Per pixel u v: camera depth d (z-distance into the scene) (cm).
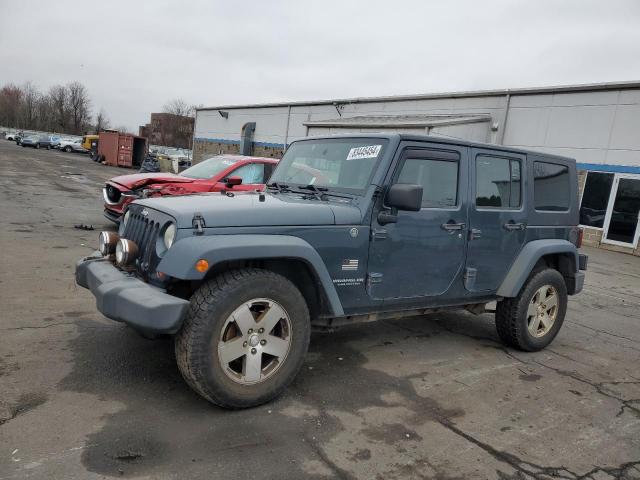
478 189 442
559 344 544
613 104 1588
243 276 317
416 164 398
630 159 1548
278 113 3148
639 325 663
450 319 598
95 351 397
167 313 290
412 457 293
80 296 537
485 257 452
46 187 1727
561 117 1725
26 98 9512
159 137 9238
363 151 400
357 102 2584
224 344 311
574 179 542
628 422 362
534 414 363
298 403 347
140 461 264
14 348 391
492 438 323
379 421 332
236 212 324
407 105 2302
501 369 448
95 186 1980
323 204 368
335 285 364
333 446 297
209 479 255
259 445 290
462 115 2009
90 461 260
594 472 294
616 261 1351
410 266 402
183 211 315
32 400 315
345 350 462
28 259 682
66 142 5522
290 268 364
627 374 466
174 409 321
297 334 341
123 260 339
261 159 970
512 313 485
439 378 415
